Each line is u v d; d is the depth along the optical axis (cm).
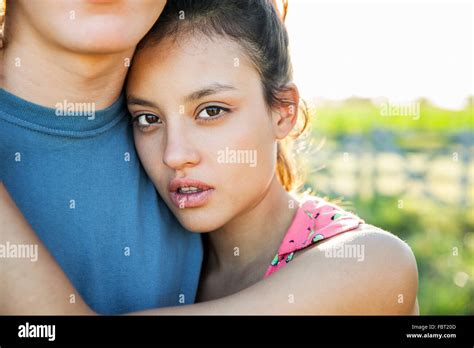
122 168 138
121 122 141
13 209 111
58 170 128
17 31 123
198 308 124
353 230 144
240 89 142
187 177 139
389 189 798
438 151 905
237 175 143
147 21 121
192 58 137
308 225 154
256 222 156
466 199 740
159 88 137
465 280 480
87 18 115
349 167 845
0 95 123
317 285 129
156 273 141
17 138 125
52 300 109
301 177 208
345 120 1112
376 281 134
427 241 591
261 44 148
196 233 156
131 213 138
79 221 130
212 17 141
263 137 150
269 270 151
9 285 107
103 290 134
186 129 138
